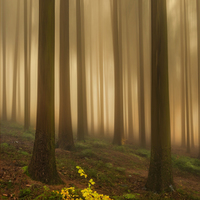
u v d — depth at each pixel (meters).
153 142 6.80
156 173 6.64
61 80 11.41
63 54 11.61
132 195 5.75
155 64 6.77
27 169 5.44
